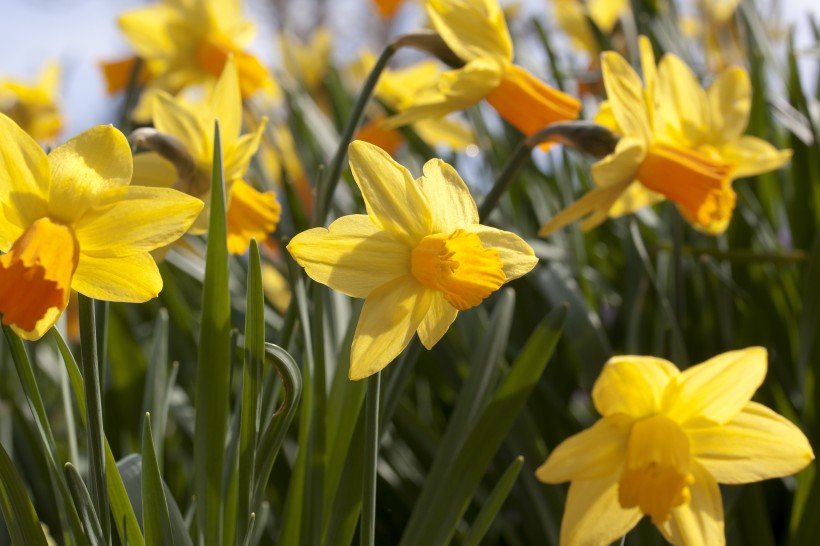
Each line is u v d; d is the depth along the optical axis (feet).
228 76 1.90
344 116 3.27
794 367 2.36
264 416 1.90
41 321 1.62
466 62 2.02
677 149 2.00
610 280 2.83
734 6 3.36
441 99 2.02
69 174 1.63
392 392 1.90
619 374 1.77
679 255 2.23
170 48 2.62
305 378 1.91
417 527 1.91
